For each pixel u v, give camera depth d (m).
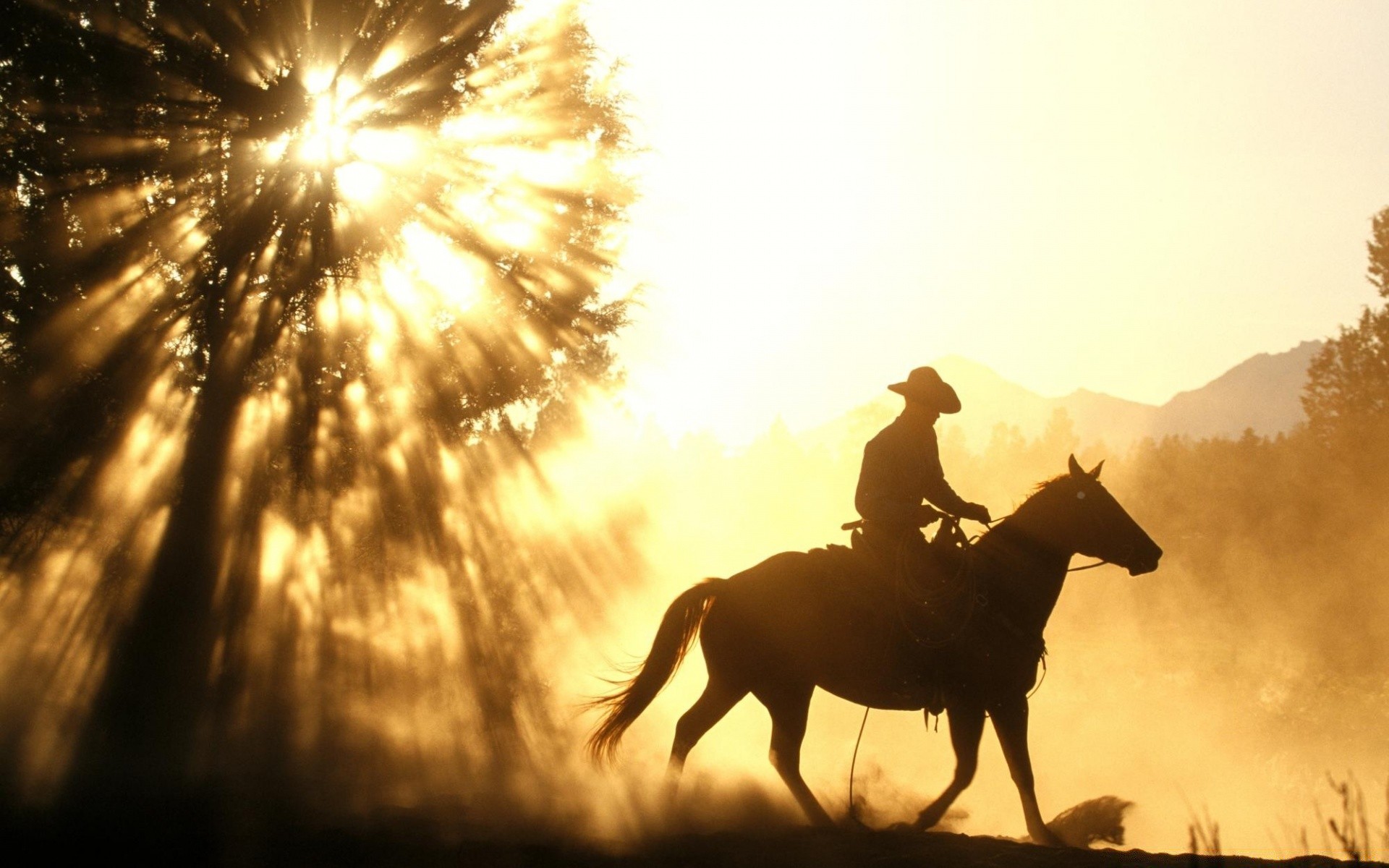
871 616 10.19
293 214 14.87
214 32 13.99
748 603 10.45
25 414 13.80
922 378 10.48
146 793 9.52
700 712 10.52
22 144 13.54
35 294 13.84
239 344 14.69
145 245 14.51
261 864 7.48
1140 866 7.16
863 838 8.25
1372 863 6.47
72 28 13.30
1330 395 45.16
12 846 7.88
